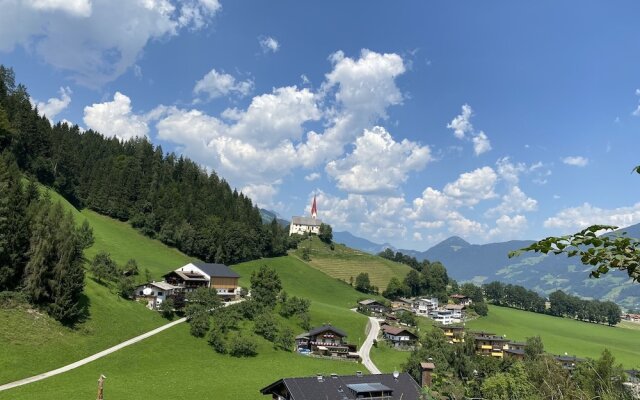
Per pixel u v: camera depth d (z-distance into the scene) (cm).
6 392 5584
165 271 14438
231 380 7794
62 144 18200
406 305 19288
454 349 8775
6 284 7894
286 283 18775
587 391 953
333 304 17500
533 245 638
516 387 1343
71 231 8788
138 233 17838
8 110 15262
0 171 10231
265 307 12406
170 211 18950
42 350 7031
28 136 15612
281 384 5516
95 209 18388
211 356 9112
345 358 10756
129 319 9469
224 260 18888
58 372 6656
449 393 1398
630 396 916
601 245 611
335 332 11400
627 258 584
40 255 7969
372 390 5284
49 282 8044
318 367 9588
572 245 625
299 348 11062
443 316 17938
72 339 7756
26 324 7362
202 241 18138
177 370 7906
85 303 9094
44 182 15788
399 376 5794
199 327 9862
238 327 11000
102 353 7794
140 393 6391
